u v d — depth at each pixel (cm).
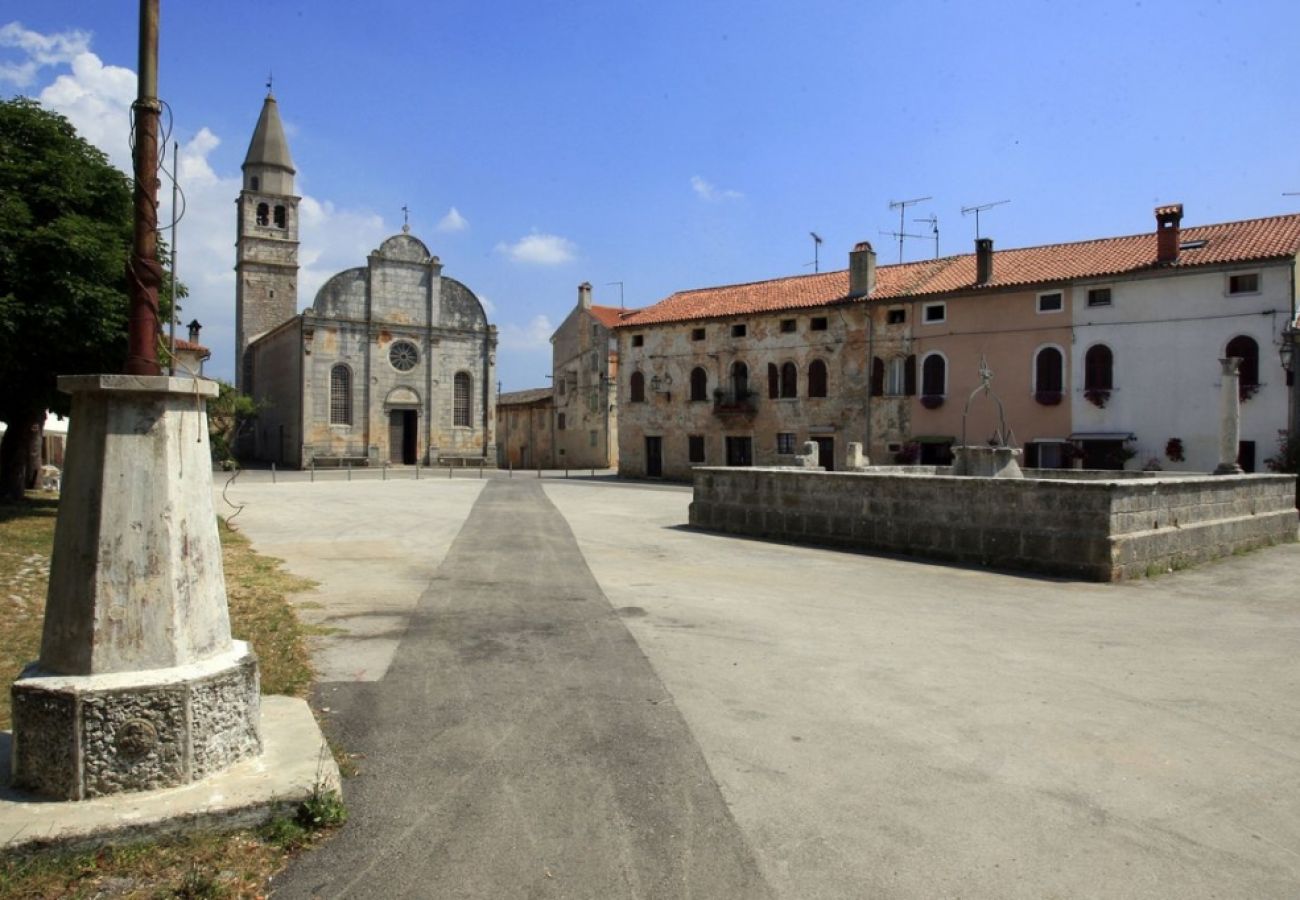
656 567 1350
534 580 1200
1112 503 1259
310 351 5638
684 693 663
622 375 4959
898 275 4169
